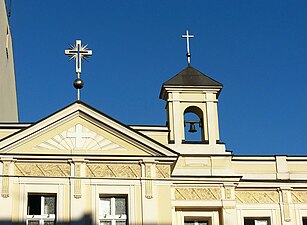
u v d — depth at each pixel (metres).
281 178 34.78
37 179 30.62
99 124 31.72
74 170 30.95
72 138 31.44
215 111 35.50
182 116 35.31
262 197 34.47
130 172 31.31
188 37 38.06
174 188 33.22
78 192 30.64
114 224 30.84
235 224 32.88
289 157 35.28
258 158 35.06
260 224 34.38
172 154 31.61
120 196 31.20
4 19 39.25
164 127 33.22
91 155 31.14
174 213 33.06
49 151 31.09
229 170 34.06
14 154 30.70
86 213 30.44
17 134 31.00
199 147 34.56
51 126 31.44
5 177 30.42
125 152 31.52
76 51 33.44
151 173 31.34
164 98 36.34
